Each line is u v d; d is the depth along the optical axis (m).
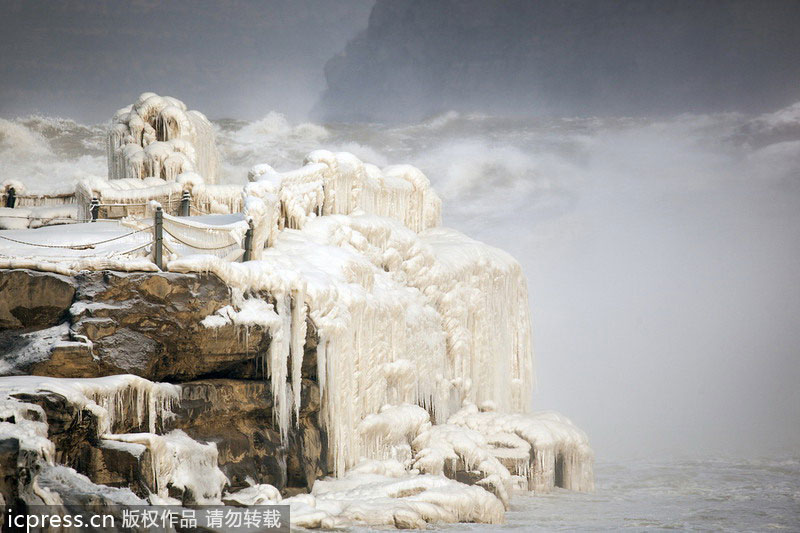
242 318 54.34
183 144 77.88
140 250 53.66
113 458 45.19
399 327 74.25
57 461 42.97
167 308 51.31
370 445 68.19
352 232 74.69
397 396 74.31
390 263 78.31
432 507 59.81
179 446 49.00
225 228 56.75
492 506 64.31
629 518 67.88
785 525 66.75
